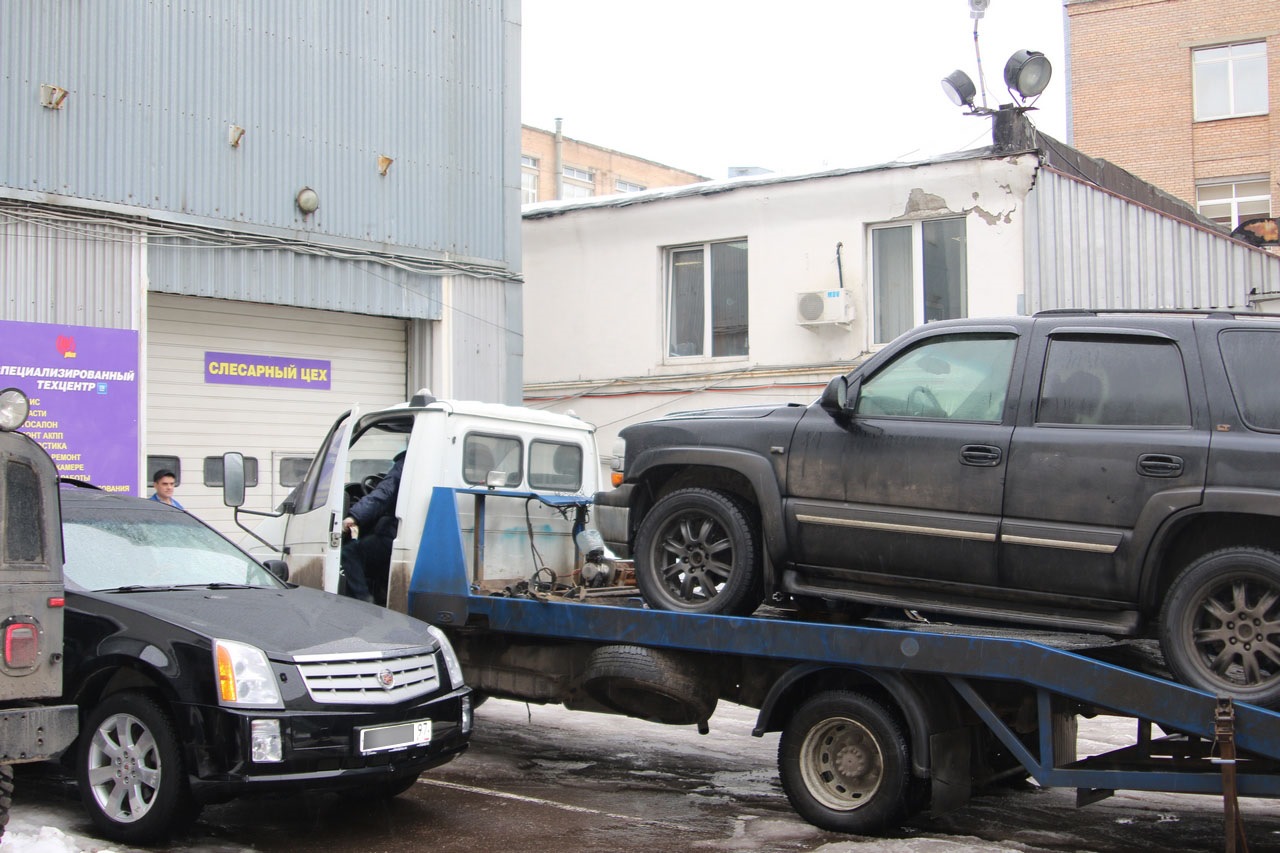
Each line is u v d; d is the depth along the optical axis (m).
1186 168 31.30
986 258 13.91
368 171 13.59
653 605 7.04
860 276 14.73
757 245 15.49
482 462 8.40
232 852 5.90
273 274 12.73
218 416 12.85
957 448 6.18
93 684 6.15
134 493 11.45
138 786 5.91
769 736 9.23
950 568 6.18
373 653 6.23
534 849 6.04
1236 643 5.39
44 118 11.04
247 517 13.05
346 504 8.82
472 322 14.59
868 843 6.10
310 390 13.66
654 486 7.33
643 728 9.53
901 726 6.16
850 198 14.76
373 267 13.62
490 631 7.70
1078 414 5.97
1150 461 5.68
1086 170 15.41
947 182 14.12
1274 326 5.66
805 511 6.56
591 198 17.47
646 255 16.42
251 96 12.58
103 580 6.58
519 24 15.19
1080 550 5.79
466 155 14.58
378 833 6.32
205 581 6.98
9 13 10.83
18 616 4.98
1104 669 5.54
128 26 11.64
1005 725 5.92
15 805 6.62
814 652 6.30
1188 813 6.94
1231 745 5.14
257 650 5.89
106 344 11.30
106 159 11.45
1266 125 30.52
